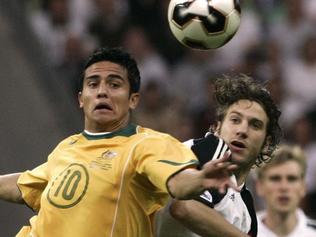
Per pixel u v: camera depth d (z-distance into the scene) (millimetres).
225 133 22672
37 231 20438
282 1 53156
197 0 22719
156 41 50000
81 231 19797
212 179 17484
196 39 22781
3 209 36531
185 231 21672
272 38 51750
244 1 52656
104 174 19969
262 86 22875
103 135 20625
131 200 19984
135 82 21031
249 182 36469
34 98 39250
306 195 46125
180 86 49406
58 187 20266
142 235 20266
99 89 20594
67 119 39938
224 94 22859
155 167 19078
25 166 38000
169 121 46031
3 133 38156
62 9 49469
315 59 51125
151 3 50156
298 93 50469
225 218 21766
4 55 39188
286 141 48781
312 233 32531
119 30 49688
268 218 32500
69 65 48062
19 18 40812
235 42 51000
